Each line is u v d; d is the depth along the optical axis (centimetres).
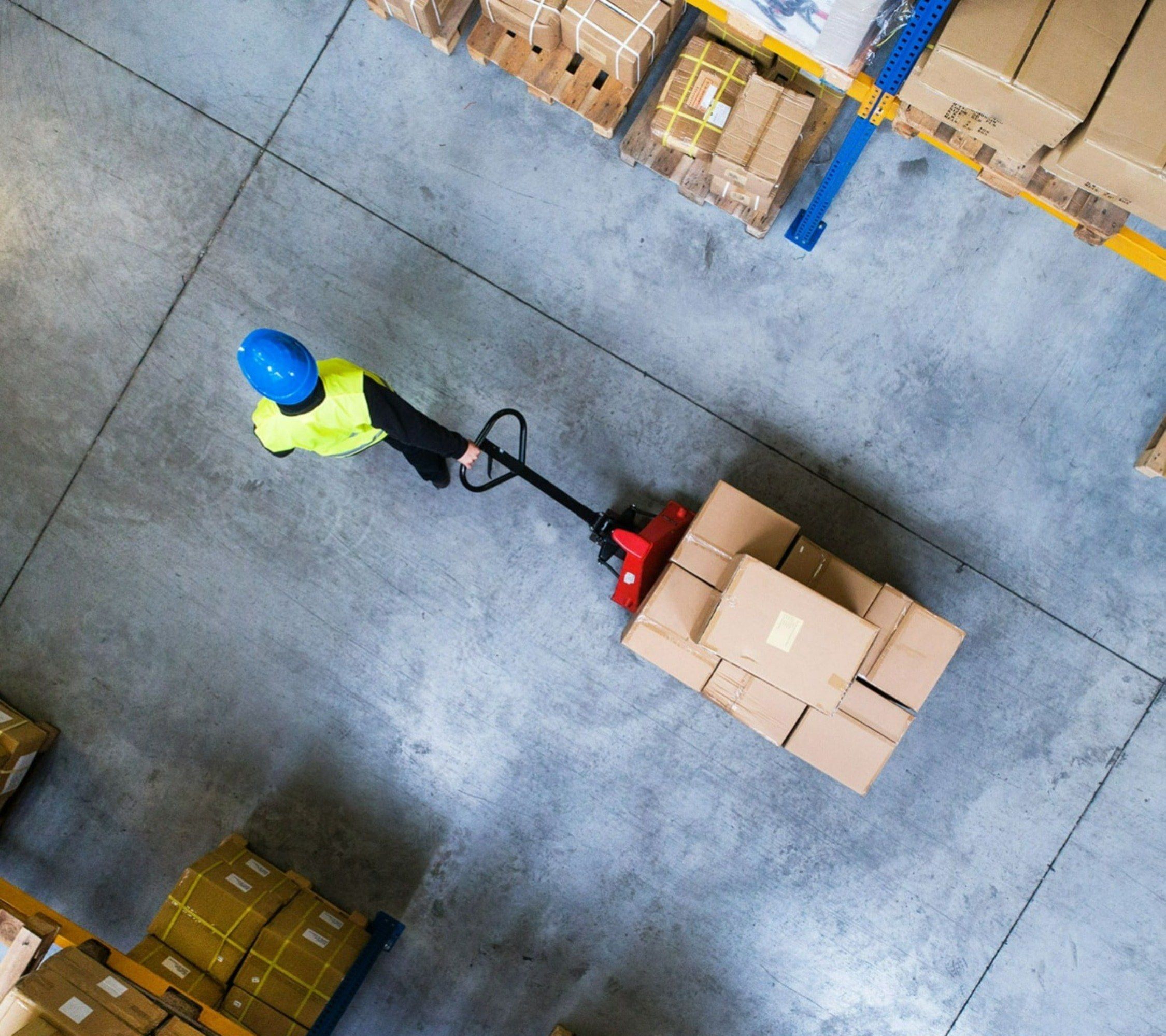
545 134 495
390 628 505
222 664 510
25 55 510
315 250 504
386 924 496
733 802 495
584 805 500
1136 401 477
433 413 503
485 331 500
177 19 505
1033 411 483
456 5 477
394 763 506
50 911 421
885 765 486
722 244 490
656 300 494
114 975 384
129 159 508
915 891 491
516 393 500
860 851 492
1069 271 478
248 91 504
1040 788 487
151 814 511
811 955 495
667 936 498
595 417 498
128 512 512
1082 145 308
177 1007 400
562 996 500
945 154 478
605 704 498
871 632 381
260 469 508
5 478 515
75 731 513
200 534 510
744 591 389
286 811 509
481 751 503
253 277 505
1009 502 485
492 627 502
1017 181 365
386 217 502
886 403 489
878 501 490
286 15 502
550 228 496
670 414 496
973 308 483
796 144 432
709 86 432
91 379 512
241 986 445
